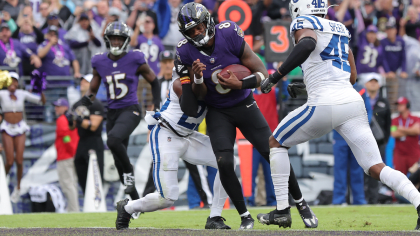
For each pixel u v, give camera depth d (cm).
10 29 3372
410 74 3825
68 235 1224
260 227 1536
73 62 3403
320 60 1279
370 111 2898
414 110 3444
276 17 3500
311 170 3042
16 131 2892
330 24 1298
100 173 2717
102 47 3547
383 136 2898
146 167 2975
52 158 2984
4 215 2306
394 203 2995
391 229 1445
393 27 3731
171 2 3703
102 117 2722
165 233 1220
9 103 2870
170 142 1413
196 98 1367
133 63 2028
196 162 1482
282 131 1329
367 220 1792
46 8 3762
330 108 1259
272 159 1370
